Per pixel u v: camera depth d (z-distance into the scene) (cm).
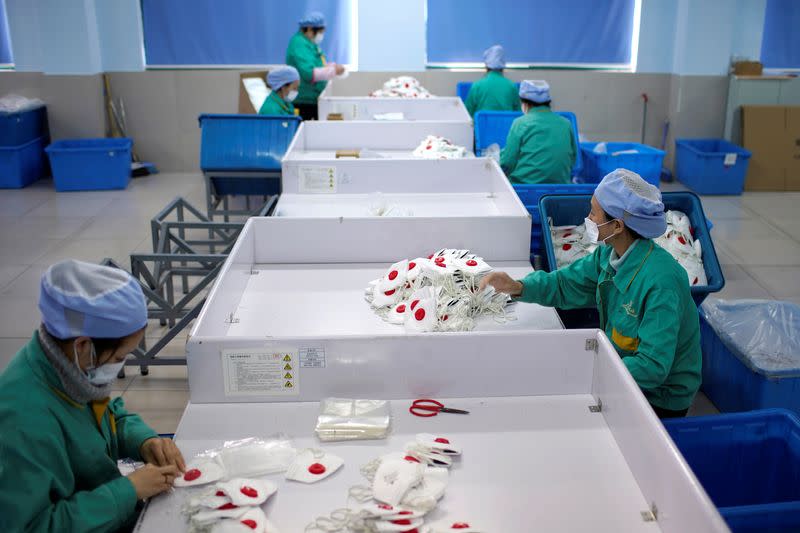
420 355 186
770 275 460
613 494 154
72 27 653
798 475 203
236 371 185
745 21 686
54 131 682
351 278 284
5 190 643
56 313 130
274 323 243
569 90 723
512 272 290
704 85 682
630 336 215
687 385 221
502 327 239
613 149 565
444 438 170
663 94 716
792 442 205
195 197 632
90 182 643
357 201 373
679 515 138
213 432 175
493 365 189
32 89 673
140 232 535
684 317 215
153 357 319
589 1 705
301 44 605
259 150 482
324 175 380
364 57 715
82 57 661
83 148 632
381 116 566
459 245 299
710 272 313
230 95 705
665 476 143
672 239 316
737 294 431
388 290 256
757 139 654
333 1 704
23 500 130
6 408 131
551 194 323
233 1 695
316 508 148
